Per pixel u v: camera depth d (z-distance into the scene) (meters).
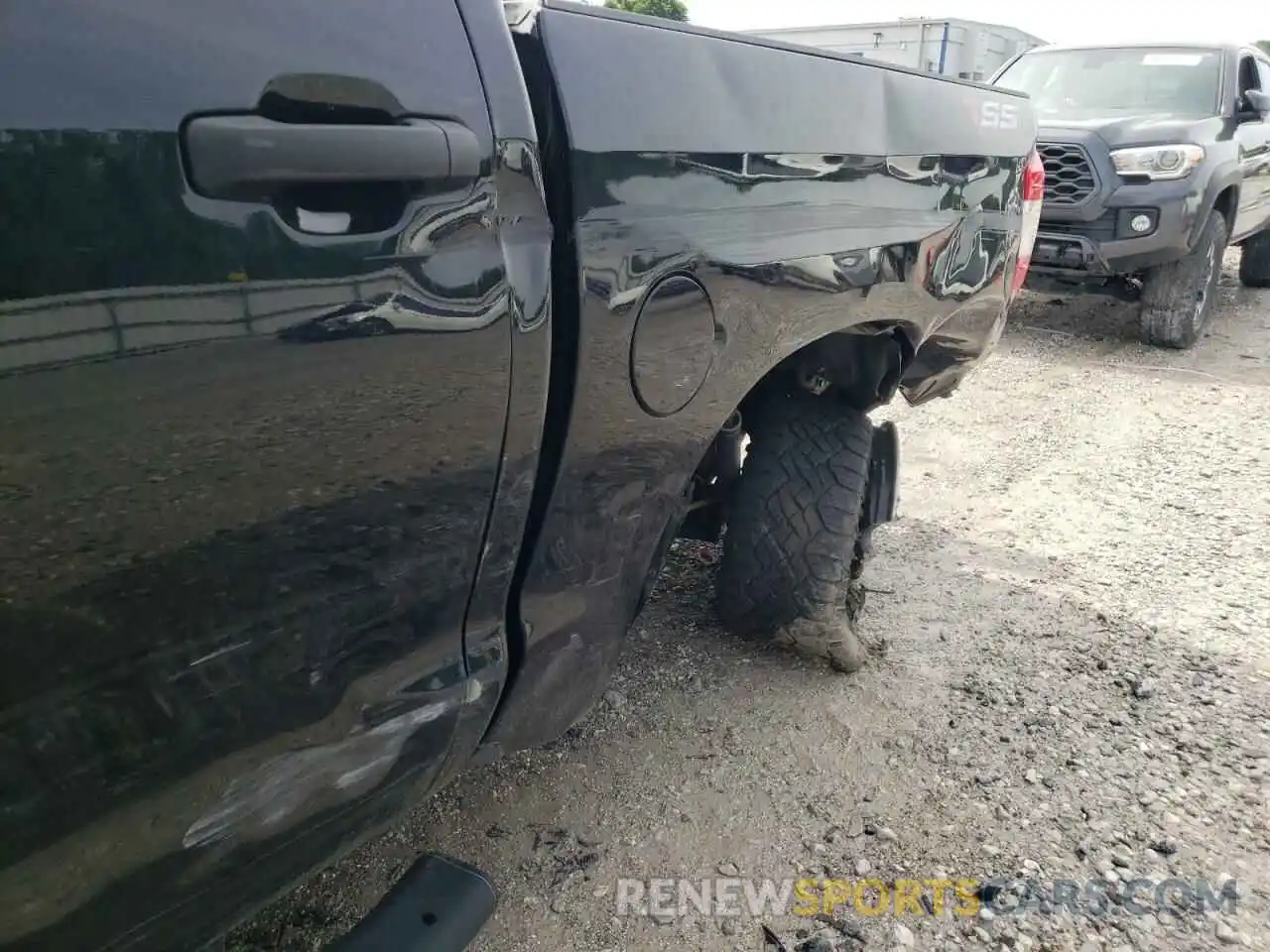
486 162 1.30
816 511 2.59
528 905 2.12
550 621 1.64
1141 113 7.25
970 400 5.79
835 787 2.50
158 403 1.01
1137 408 5.71
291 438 1.13
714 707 2.78
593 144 1.47
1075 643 3.20
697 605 3.27
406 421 1.25
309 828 1.29
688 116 1.66
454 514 1.36
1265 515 4.25
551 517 1.56
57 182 0.92
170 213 0.99
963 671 3.00
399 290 1.20
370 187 1.17
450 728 1.45
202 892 1.19
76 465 0.96
